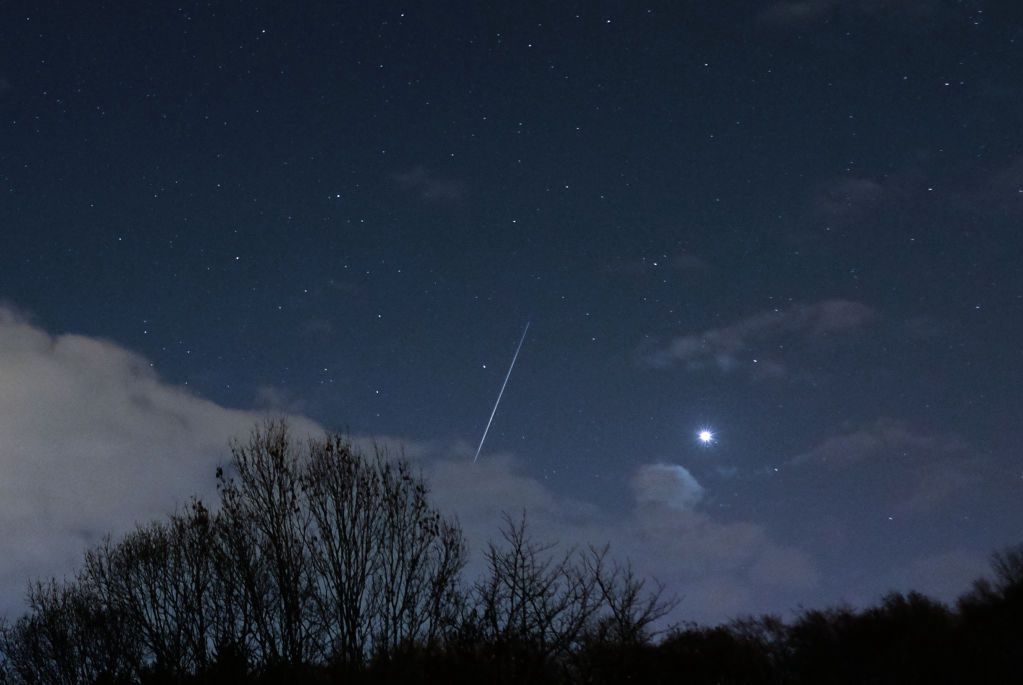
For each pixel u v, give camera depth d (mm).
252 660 21359
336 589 20750
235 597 22188
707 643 22188
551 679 17031
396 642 19703
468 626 17734
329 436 22844
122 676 23562
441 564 20531
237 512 22719
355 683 19016
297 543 21891
